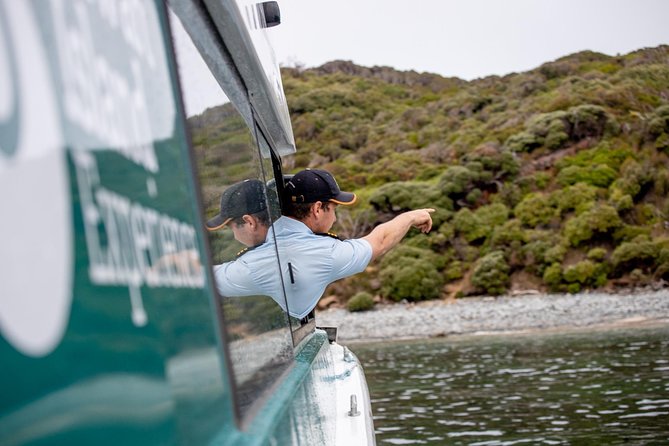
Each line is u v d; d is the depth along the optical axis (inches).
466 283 1743.4
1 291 22.9
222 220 64.6
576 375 751.7
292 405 68.4
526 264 1717.5
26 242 24.6
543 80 2613.2
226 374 47.6
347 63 3430.1
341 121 2682.1
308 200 136.4
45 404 24.1
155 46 45.7
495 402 626.5
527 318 1446.9
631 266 1630.2
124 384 30.2
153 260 37.3
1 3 25.0
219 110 71.6
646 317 1334.9
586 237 1686.8
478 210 1849.2
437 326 1483.8
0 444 21.9
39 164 26.2
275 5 156.1
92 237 29.7
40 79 27.2
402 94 3041.3
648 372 730.8
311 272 125.6
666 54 2625.5
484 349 1106.1
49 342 25.0
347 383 154.9
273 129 141.1
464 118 2497.5
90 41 33.3
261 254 81.8
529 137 1985.7
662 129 1914.4
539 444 452.1
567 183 1841.8
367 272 1807.3
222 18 71.4
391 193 1956.2
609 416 524.4
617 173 1850.4
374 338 1455.5
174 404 36.2
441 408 616.7
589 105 1983.3
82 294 28.0
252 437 49.1
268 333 74.3
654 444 431.2
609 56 2903.5
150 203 38.6
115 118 35.2
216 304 48.9
